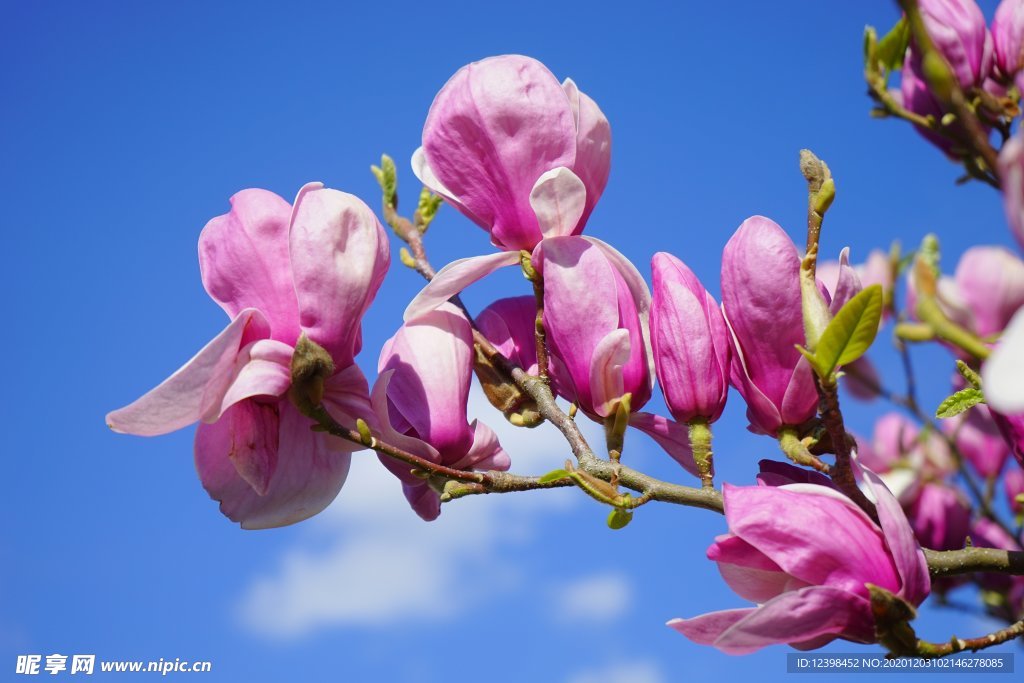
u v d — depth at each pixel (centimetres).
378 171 101
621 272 86
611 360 84
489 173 87
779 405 82
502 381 90
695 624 76
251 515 86
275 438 85
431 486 88
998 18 92
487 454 89
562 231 86
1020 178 57
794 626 75
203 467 85
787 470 82
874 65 93
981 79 91
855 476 79
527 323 92
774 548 76
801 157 81
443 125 87
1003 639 76
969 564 79
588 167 88
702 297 84
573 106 88
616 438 84
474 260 87
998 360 58
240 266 83
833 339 76
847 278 81
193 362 80
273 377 82
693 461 89
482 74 87
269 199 84
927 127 93
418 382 88
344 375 84
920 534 105
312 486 86
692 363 83
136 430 81
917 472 106
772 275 81
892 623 75
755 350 82
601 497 81
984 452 106
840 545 75
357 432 85
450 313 90
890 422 108
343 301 83
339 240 83
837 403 77
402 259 100
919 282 68
